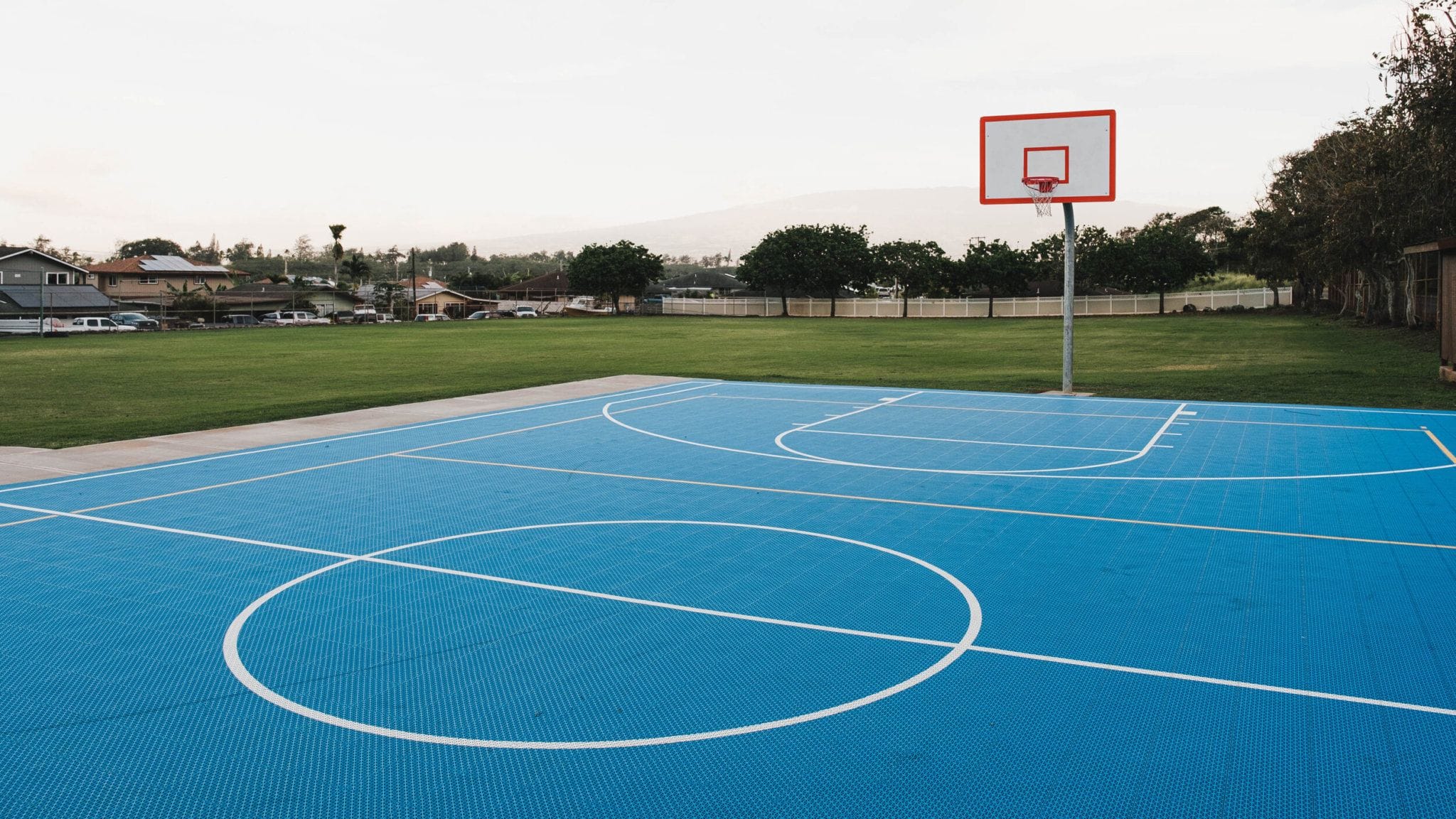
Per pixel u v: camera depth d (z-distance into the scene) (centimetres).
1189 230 8306
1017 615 696
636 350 3634
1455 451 1388
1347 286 5316
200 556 869
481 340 4312
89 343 4094
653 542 911
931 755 482
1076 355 3281
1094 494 1120
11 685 580
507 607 723
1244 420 1722
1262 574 796
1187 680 573
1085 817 423
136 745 501
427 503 1090
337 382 2517
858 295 8644
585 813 431
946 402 2025
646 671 595
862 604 727
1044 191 2172
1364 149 3372
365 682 583
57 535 942
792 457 1377
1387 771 461
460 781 461
